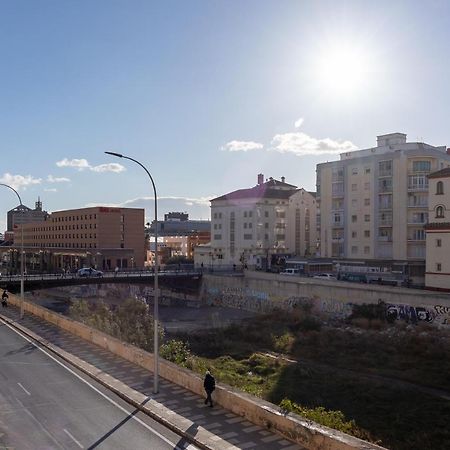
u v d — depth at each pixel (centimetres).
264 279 7125
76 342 3397
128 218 11538
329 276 7681
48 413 2056
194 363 3162
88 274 7650
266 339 4934
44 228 14488
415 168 7350
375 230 7756
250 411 1941
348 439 1566
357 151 8394
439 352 4097
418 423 2692
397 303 5388
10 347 3281
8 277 7000
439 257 6097
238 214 10069
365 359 4100
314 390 3288
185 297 8400
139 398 2205
